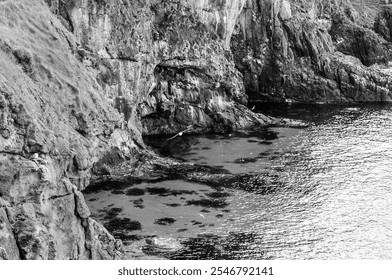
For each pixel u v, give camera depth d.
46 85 57.94
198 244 61.09
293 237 63.97
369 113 124.44
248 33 136.00
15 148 42.59
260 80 138.50
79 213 46.41
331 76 137.12
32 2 68.62
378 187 79.88
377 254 60.47
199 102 109.69
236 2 118.38
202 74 110.19
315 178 83.00
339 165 88.94
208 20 112.38
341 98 136.88
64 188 45.38
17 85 49.66
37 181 42.28
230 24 118.69
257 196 75.56
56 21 72.06
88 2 81.75
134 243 60.59
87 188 75.62
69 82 61.78
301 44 137.62
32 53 57.62
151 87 102.19
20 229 39.88
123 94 89.00
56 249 42.00
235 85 117.62
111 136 77.81
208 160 90.00
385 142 101.44
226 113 111.75
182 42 105.06
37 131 44.44
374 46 165.50
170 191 75.88
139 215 67.94
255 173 84.38
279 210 71.31
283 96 137.88
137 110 100.88
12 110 43.41
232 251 59.81
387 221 68.94
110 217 67.00
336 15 169.75
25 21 63.00
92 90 66.44
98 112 65.62
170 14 103.50
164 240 61.62
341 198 75.81
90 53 82.88
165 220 66.94
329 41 147.25
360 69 138.12
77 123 60.00
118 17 87.38
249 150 96.19
